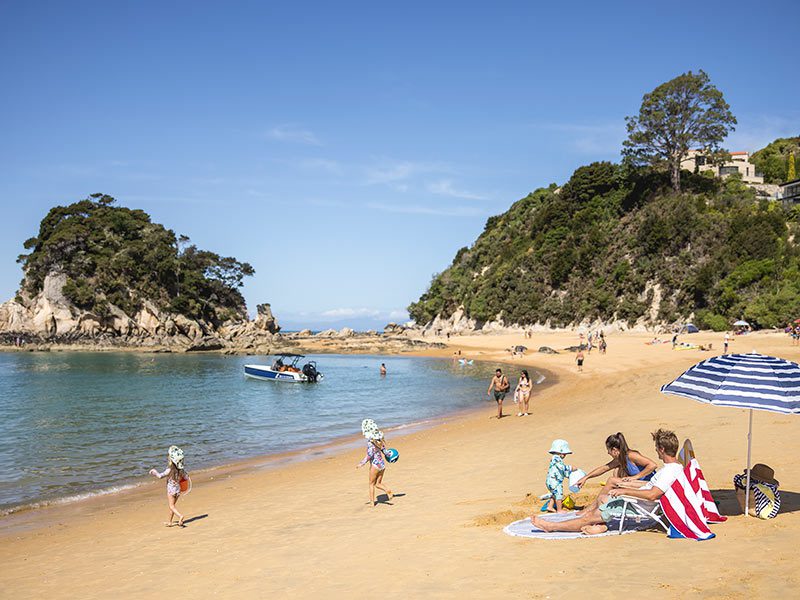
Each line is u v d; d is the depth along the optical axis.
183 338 119.00
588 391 33.34
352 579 7.35
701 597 5.60
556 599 5.90
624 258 102.25
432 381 48.25
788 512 8.32
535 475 13.36
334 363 73.25
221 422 28.27
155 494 15.23
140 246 125.81
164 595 7.63
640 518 8.28
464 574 7.00
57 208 126.38
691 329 78.50
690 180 109.75
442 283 145.12
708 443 14.48
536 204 145.50
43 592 8.38
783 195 104.75
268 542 9.84
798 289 71.06
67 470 18.34
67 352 101.62
